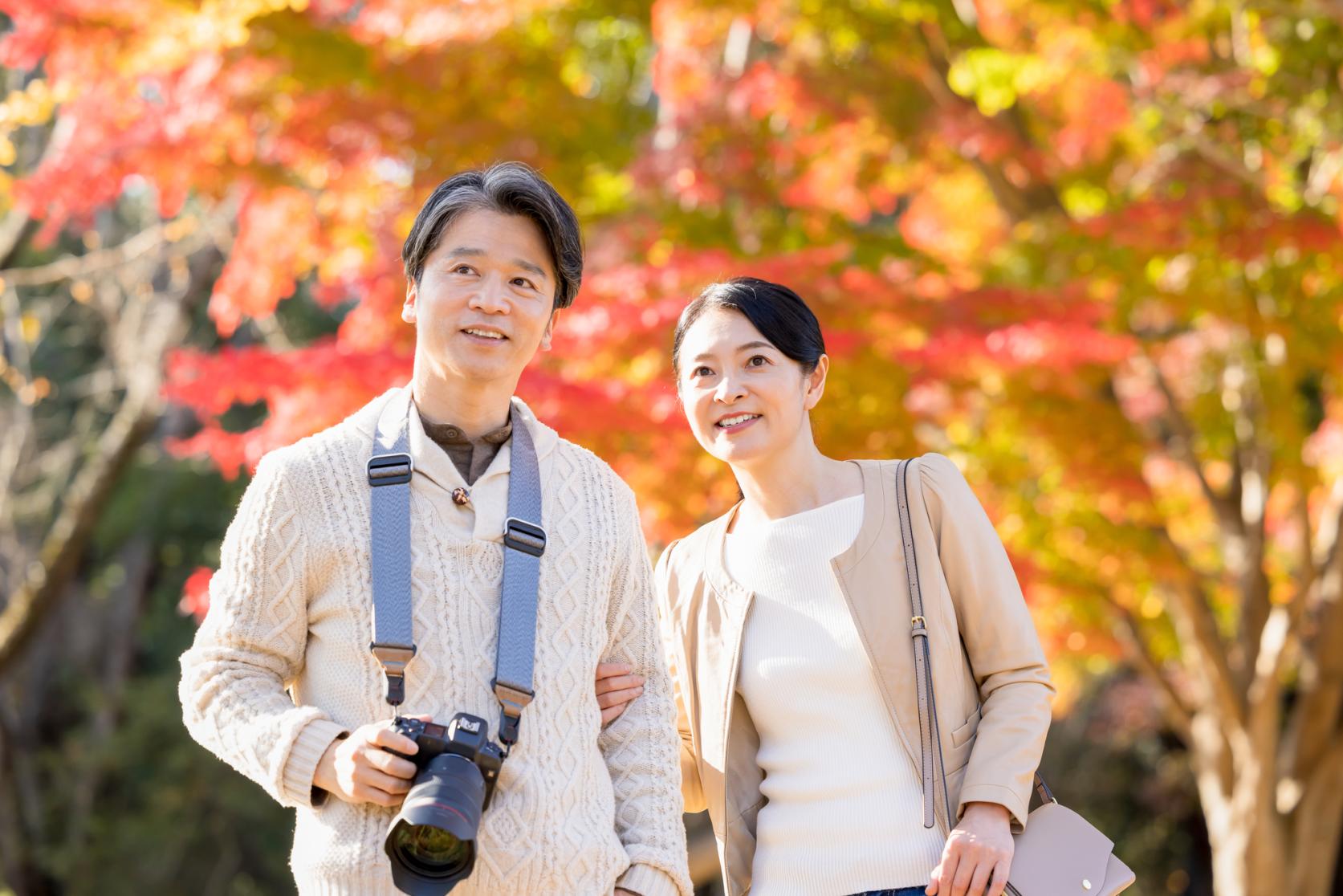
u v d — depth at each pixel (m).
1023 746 3.55
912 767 3.62
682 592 4.07
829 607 3.78
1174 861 23.33
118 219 18.14
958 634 3.73
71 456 19.97
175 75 9.20
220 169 9.26
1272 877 11.98
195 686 3.07
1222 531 12.58
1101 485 11.06
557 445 3.41
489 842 2.95
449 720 2.98
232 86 8.91
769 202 9.82
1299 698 12.55
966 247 13.29
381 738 2.79
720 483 8.12
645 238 9.22
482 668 3.04
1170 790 22.97
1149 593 13.80
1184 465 12.34
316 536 3.07
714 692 3.89
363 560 3.06
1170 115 10.80
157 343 14.70
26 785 22.12
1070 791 23.53
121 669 23.61
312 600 3.09
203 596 9.04
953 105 11.12
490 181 3.24
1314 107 10.13
